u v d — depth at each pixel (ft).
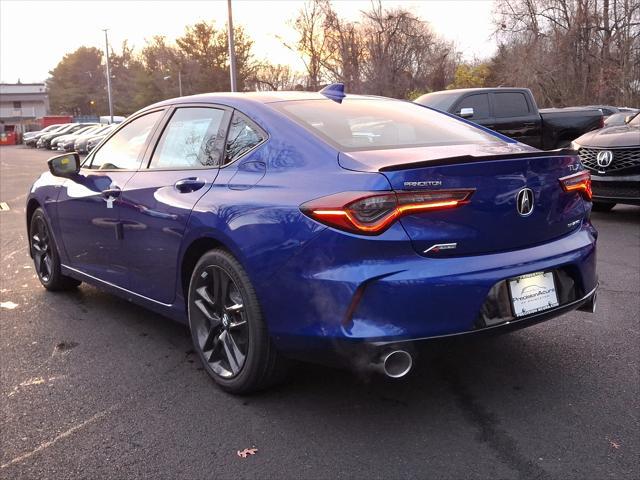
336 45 153.69
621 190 24.61
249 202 9.90
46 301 16.66
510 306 9.30
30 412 10.23
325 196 8.89
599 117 40.52
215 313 10.94
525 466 8.34
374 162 9.21
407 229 8.63
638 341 12.69
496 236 9.30
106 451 9.00
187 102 12.87
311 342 9.05
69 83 329.31
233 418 9.90
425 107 13.65
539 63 107.04
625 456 8.50
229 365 10.69
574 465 8.33
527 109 38.81
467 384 10.93
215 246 10.85
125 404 10.46
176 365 12.12
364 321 8.59
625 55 97.66
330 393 10.70
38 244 17.71
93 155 15.53
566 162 10.36
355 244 8.55
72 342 13.48
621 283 16.99
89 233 14.53
